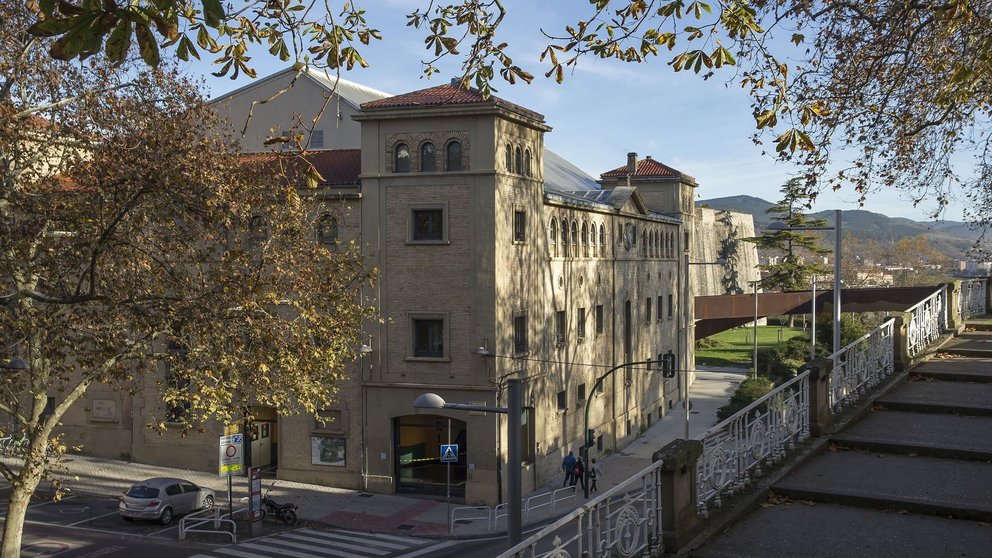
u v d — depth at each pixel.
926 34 13.28
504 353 35.97
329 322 23.97
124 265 22.73
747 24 9.62
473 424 35.34
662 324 61.16
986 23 12.10
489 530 31.16
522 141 37.81
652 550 7.59
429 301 35.84
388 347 36.25
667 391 61.72
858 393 12.77
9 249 21.44
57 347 22.84
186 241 22.14
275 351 22.22
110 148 21.45
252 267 23.02
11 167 23.94
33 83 22.81
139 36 4.81
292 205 23.88
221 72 10.61
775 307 63.69
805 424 11.01
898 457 10.44
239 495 35.03
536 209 39.12
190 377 22.48
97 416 40.59
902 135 14.23
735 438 9.19
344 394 36.94
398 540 29.88
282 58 10.48
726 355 86.12
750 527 8.39
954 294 18.80
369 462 36.72
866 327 63.50
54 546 27.77
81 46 4.62
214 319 21.16
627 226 53.34
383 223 36.12
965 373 13.98
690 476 8.02
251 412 24.42
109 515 32.03
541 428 39.66
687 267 50.84
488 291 35.22
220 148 24.20
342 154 39.47
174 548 28.03
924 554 7.62
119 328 23.36
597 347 47.66
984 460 10.12
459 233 35.53
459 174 35.38
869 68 13.07
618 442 50.62
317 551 28.17
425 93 37.31
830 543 7.91
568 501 36.56
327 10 10.40
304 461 37.53
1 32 21.52
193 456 39.06
